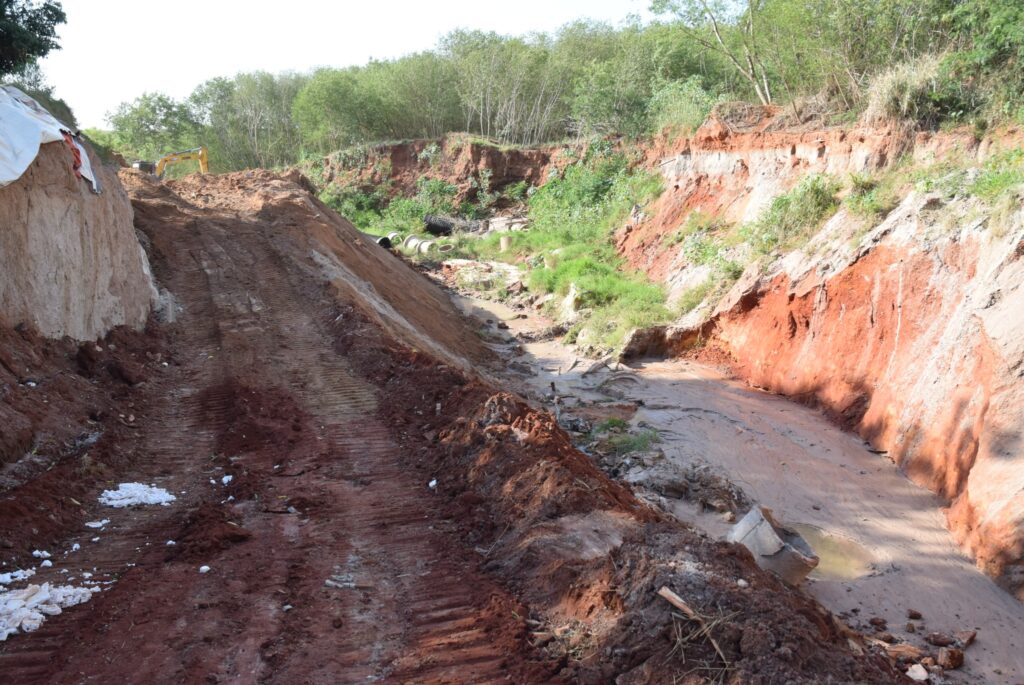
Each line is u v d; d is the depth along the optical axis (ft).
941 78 64.54
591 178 123.34
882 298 54.90
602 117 145.48
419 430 39.09
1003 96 59.67
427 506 30.89
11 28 59.26
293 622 22.04
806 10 82.84
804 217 69.36
